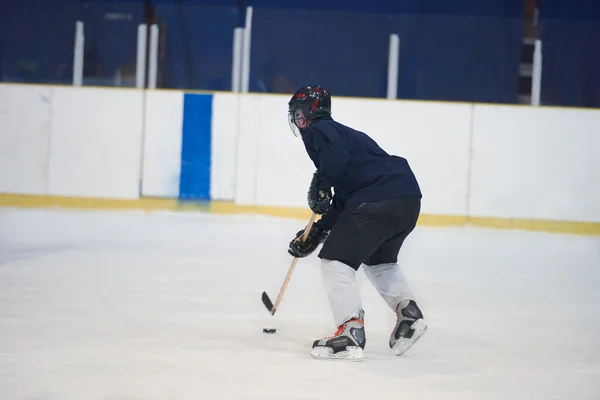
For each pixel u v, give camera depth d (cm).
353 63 2336
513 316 984
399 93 2339
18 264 1232
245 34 2119
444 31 2312
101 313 904
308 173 1988
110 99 2016
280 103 1988
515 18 2294
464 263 1441
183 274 1198
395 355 758
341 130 740
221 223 1850
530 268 1415
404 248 1603
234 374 663
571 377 700
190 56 2339
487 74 2319
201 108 2000
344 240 726
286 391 619
